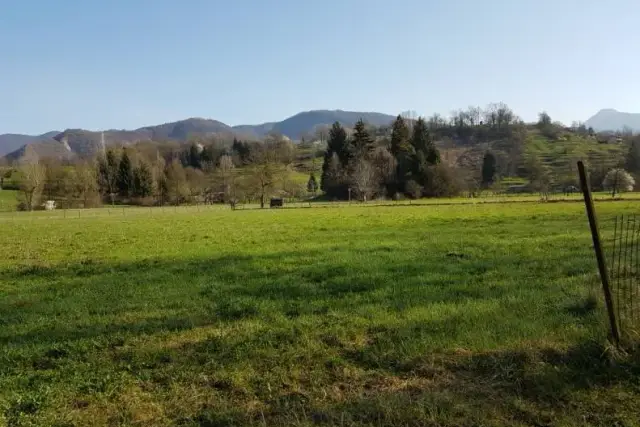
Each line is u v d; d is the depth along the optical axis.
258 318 9.38
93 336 8.62
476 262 14.41
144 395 6.08
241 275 14.19
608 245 16.48
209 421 5.34
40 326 9.45
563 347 6.71
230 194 109.19
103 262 18.41
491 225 27.78
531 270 12.79
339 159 121.44
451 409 5.22
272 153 143.75
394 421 5.06
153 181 113.19
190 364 7.05
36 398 6.04
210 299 11.17
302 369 6.70
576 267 12.63
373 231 26.95
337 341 7.78
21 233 34.50
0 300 12.16
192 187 115.25
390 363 6.75
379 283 12.02
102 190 114.31
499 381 5.89
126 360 7.38
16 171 101.50
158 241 26.05
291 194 114.25
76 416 5.59
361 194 100.44
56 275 15.91
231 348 7.62
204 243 24.09
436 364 6.55
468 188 102.25
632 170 91.19
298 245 21.23
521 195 84.56
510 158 133.88
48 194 99.81
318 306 10.02
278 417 5.32
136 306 10.78
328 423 5.09
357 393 5.85
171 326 9.08
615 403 5.23
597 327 7.25
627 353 6.30
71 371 7.00
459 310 8.97
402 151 113.25
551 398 5.42
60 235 32.12
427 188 98.12
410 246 19.11
